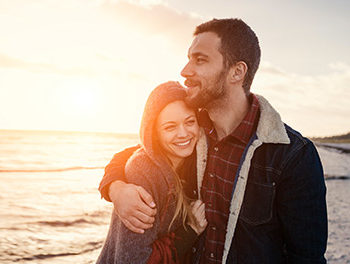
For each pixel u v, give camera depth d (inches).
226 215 73.1
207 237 75.4
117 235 72.5
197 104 73.6
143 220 66.4
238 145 73.0
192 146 77.9
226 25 72.0
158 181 74.2
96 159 1471.5
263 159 68.6
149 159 75.8
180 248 73.9
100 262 78.8
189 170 82.8
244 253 69.5
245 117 72.8
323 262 65.5
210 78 71.8
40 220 361.1
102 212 409.4
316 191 64.1
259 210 68.1
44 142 3196.4
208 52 72.0
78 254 246.1
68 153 1855.3
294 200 64.9
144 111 76.2
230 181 72.8
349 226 314.8
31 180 739.4
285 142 66.2
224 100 73.5
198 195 79.0
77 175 858.8
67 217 378.6
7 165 1107.3
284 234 68.2
